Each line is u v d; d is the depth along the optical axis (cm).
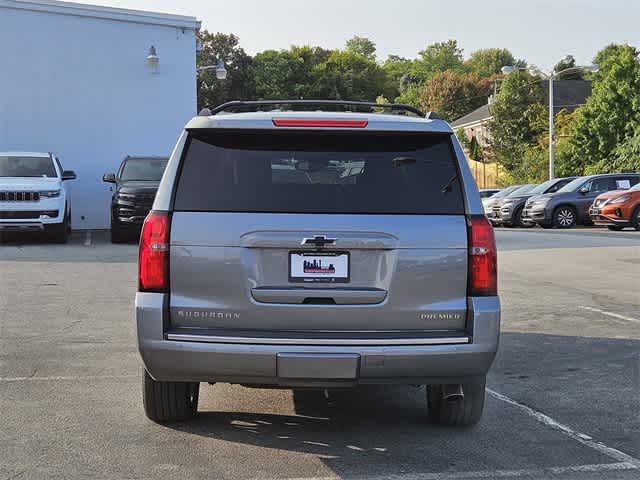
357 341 435
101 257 1548
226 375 441
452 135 464
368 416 550
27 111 2302
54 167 1889
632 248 1770
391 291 442
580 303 1037
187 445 481
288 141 456
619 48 5200
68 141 2359
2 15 2248
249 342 434
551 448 481
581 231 2470
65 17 2328
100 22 2377
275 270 442
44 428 512
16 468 439
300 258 442
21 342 784
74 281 1211
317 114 468
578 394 608
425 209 449
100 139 2403
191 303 443
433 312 446
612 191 2514
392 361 438
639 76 5003
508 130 6744
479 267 447
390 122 457
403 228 444
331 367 434
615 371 682
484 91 10206
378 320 443
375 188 450
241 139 457
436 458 461
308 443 488
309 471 438
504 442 492
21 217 1767
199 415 547
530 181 5641
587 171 5022
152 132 2480
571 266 1433
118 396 591
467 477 430
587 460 459
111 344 777
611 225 2514
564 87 8275
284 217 441
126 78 2428
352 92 10425
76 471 435
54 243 1853
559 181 2956
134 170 1922
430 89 10356
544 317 939
